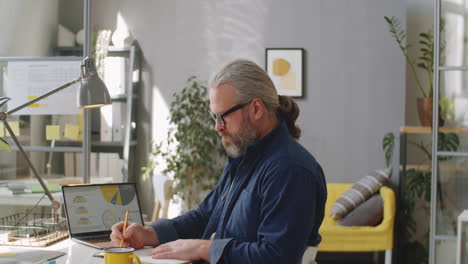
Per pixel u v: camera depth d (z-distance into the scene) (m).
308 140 5.36
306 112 5.35
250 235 1.81
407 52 5.26
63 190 2.17
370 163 5.30
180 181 5.28
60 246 2.08
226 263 1.75
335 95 5.32
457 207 3.94
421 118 4.94
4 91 3.83
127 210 2.25
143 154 5.61
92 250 2.02
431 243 3.97
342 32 5.30
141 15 5.57
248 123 1.85
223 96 1.84
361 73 5.29
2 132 3.83
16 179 3.82
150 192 5.62
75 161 3.82
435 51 3.96
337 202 4.77
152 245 2.09
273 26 5.38
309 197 1.74
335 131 5.33
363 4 5.27
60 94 3.79
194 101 5.34
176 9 5.53
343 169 5.32
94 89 2.45
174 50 5.54
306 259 1.85
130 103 5.34
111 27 5.59
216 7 5.47
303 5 5.33
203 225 2.23
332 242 4.47
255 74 1.86
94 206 2.20
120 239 2.04
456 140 3.93
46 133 3.82
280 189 1.73
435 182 3.95
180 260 1.83
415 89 5.28
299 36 5.35
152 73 5.57
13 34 3.86
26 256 1.91
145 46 5.57
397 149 5.15
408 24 5.27
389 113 5.27
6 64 3.83
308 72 5.34
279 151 1.81
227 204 1.94
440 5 3.94
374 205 4.61
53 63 3.79
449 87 3.95
